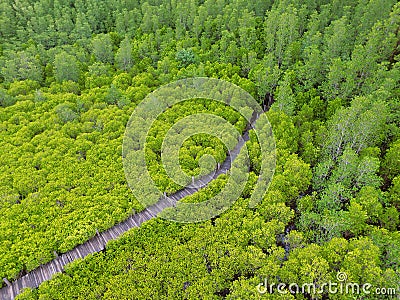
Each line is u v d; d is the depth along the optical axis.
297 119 63.00
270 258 42.72
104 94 73.88
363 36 76.06
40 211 53.06
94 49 85.50
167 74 76.75
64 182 57.12
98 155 61.50
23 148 63.16
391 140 59.28
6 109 71.06
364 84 66.62
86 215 51.56
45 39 92.50
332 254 40.66
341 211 46.00
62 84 78.31
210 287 42.03
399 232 43.84
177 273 43.81
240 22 86.69
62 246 47.66
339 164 52.78
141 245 47.75
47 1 102.38
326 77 69.88
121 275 43.94
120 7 102.75
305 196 50.91
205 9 93.44
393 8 77.19
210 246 45.81
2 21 92.50
